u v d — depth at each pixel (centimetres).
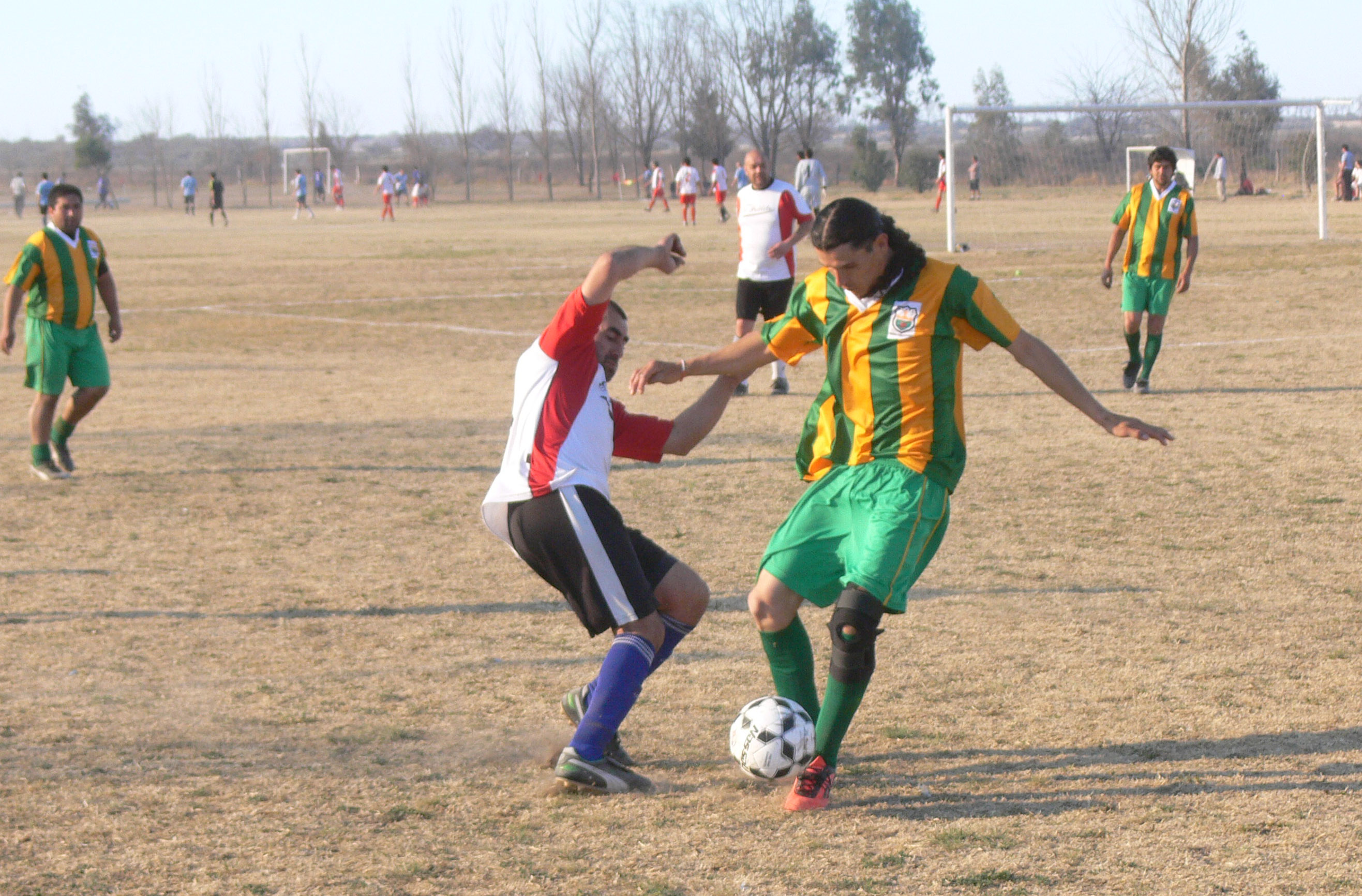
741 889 517
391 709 736
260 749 675
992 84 13712
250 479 1362
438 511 1223
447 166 12769
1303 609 896
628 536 661
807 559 635
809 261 3759
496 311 2958
